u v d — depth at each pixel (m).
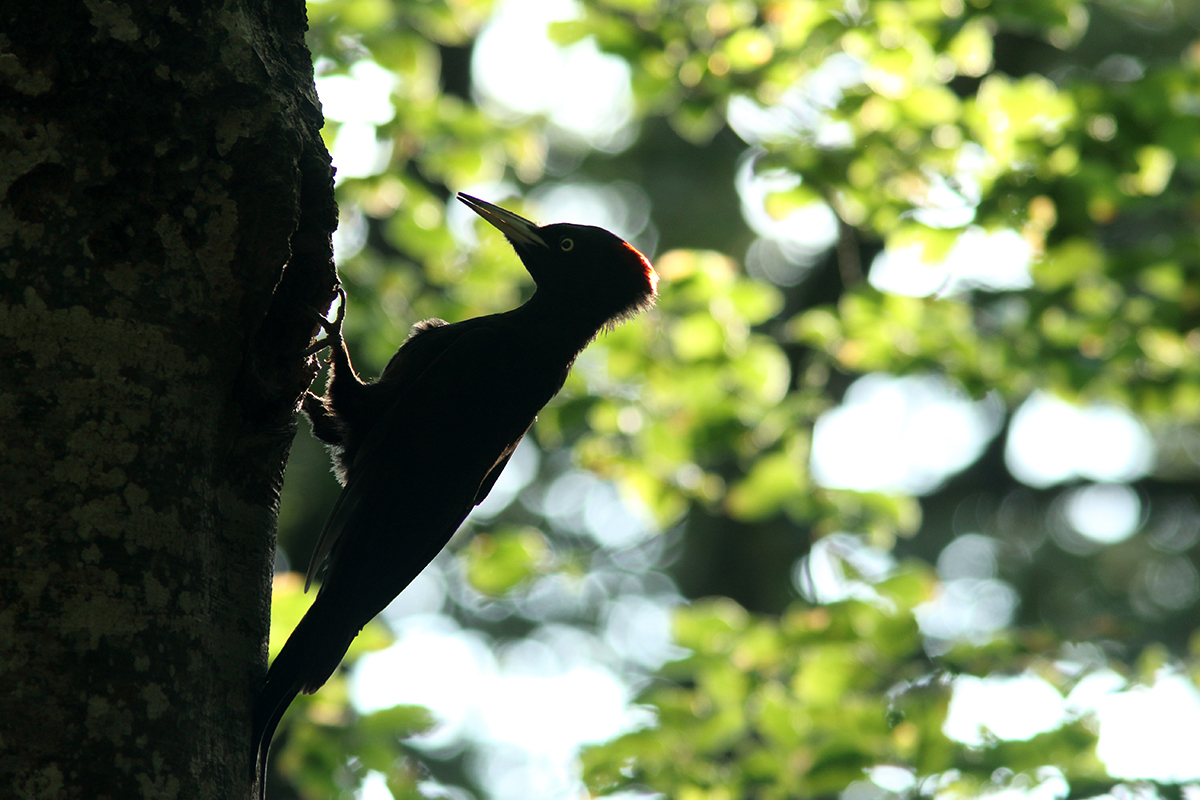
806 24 10.80
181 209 4.36
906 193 10.91
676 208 23.92
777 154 11.11
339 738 9.64
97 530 3.91
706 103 11.33
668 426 11.82
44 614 3.77
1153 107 10.12
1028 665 10.23
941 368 12.06
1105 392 12.48
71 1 4.29
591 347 11.96
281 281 5.12
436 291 13.80
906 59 10.51
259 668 4.51
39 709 3.68
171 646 4.00
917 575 10.82
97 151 4.23
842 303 12.08
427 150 12.05
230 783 4.18
